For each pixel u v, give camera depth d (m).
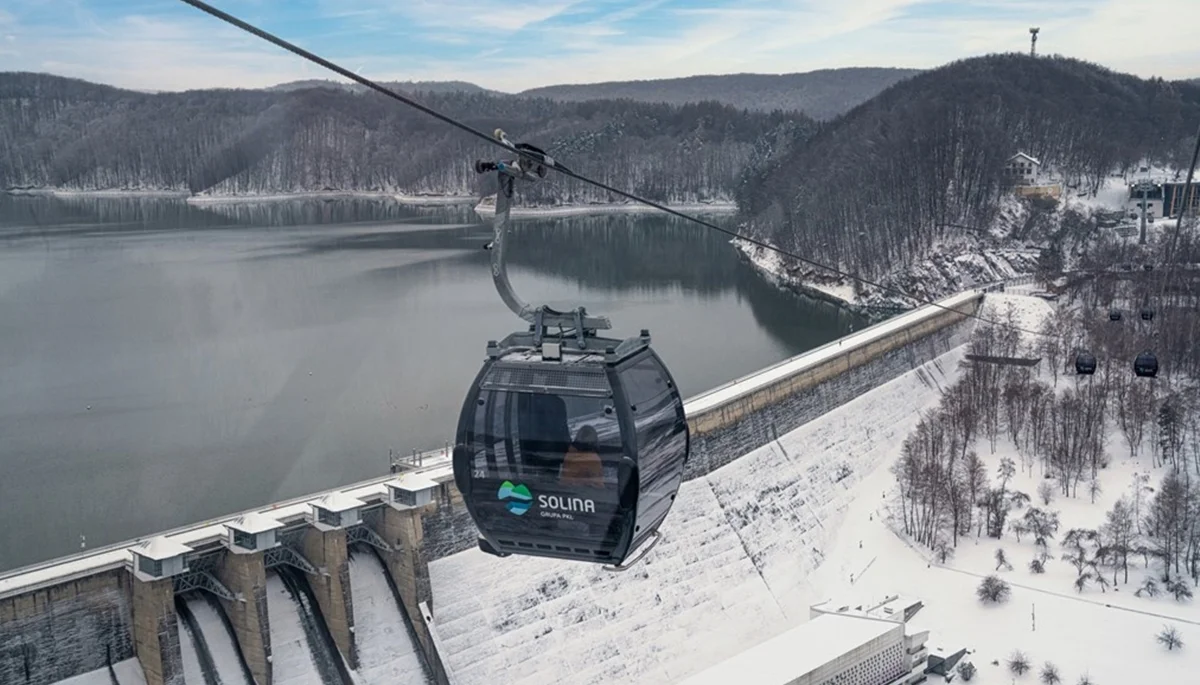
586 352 22.73
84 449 104.56
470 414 22.48
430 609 73.62
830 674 72.19
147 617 60.22
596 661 79.75
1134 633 82.31
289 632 68.44
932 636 84.25
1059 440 113.00
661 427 22.75
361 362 135.12
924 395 145.75
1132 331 138.75
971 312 171.38
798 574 99.06
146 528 88.31
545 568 82.31
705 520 98.56
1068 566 92.75
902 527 103.50
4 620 57.50
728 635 88.25
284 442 107.69
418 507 72.75
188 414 114.38
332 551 68.38
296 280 187.00
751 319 184.25
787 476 111.50
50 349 137.88
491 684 74.12
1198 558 89.88
